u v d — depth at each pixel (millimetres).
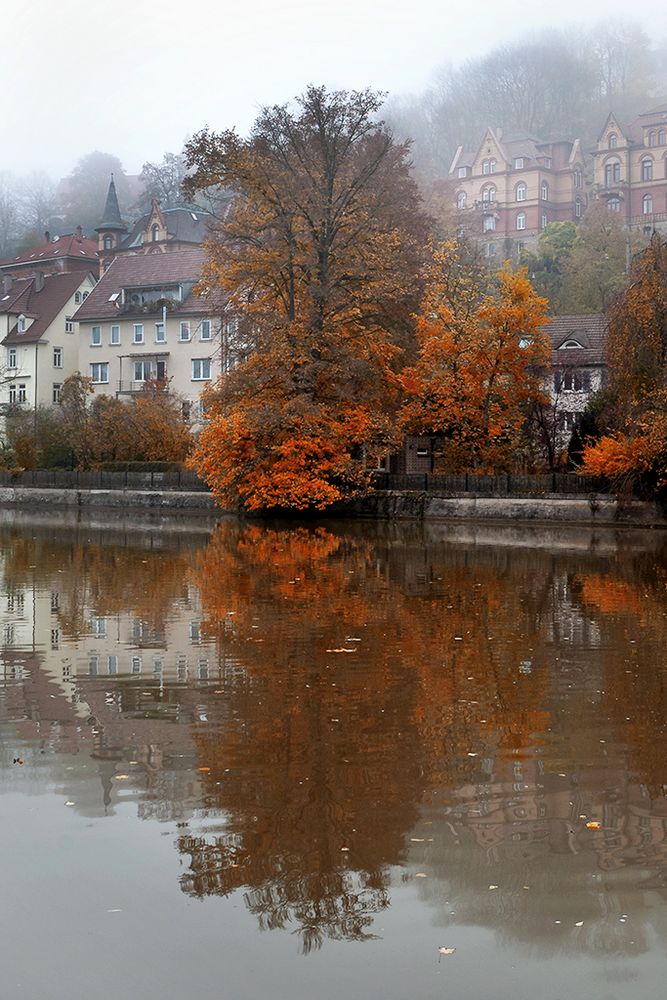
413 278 51531
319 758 10508
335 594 22375
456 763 10352
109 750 10766
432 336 50906
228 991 6484
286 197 48594
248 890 7676
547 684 13703
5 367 87562
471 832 8633
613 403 46906
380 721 11867
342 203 49500
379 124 50969
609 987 6492
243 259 49344
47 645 16375
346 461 49000
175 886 7727
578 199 141375
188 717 12023
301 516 52219
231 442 49219
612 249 96188
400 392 52531
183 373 82438
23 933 7113
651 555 32188
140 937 7059
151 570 27453
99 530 44500
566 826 8758
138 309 83625
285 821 8867
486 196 141375
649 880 7777
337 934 7082
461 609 20188
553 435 54156
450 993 6461
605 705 12625
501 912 7312
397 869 7980
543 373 56031
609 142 138500
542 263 102750
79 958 6820
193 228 116250
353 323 50031
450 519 49594
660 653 15781
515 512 48188
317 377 49625
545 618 19094
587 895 7574
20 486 68938
